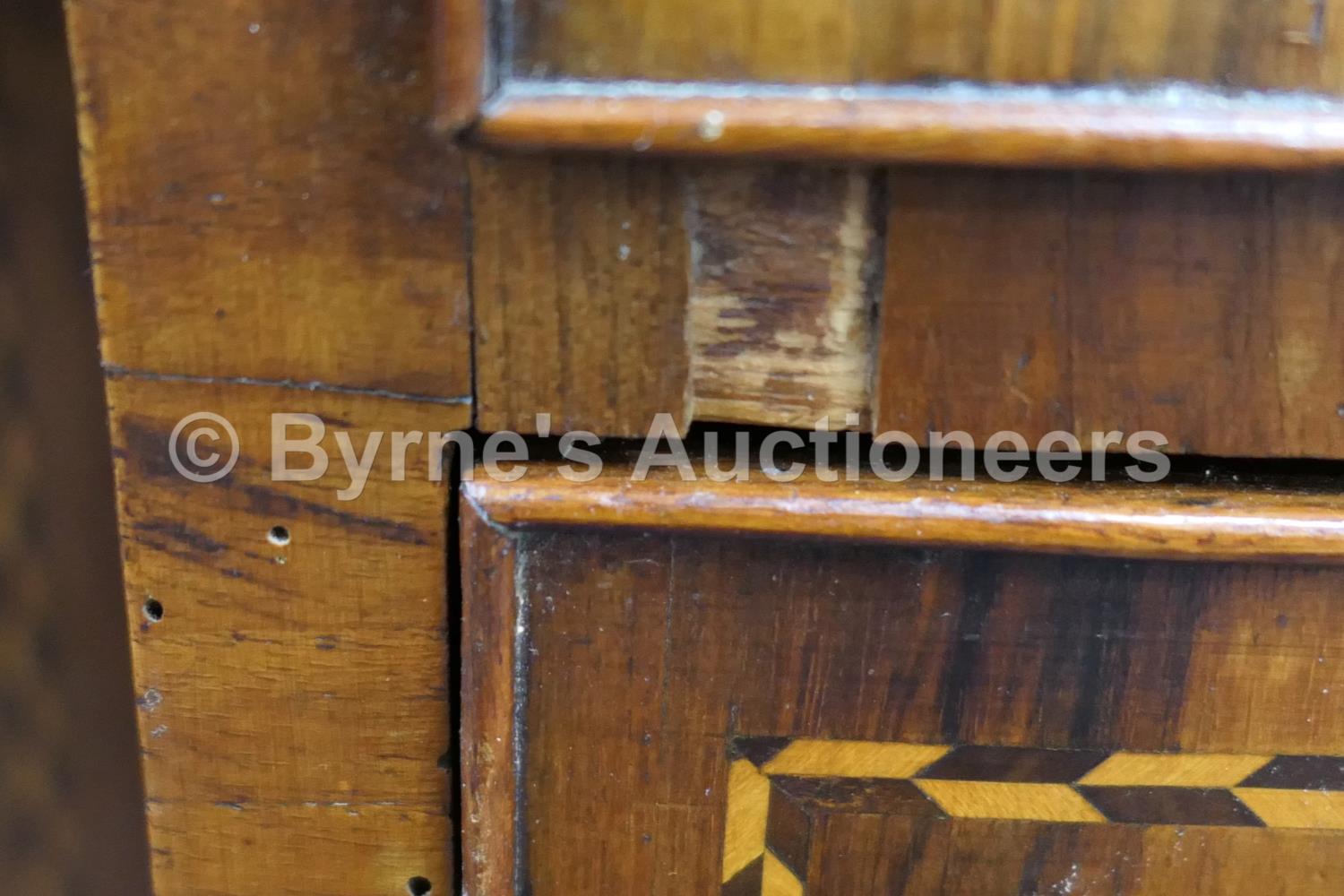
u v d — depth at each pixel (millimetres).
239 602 205
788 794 209
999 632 203
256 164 195
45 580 251
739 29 187
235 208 196
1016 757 207
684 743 207
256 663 207
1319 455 198
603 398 199
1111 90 187
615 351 198
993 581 202
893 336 196
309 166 195
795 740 207
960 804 208
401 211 195
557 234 195
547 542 202
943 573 202
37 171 238
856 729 206
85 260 240
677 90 187
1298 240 193
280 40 193
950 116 185
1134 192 193
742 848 210
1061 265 195
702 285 197
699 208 195
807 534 197
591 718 206
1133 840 209
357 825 211
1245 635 203
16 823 260
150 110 194
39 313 242
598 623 204
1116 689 204
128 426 201
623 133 184
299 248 197
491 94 185
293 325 198
